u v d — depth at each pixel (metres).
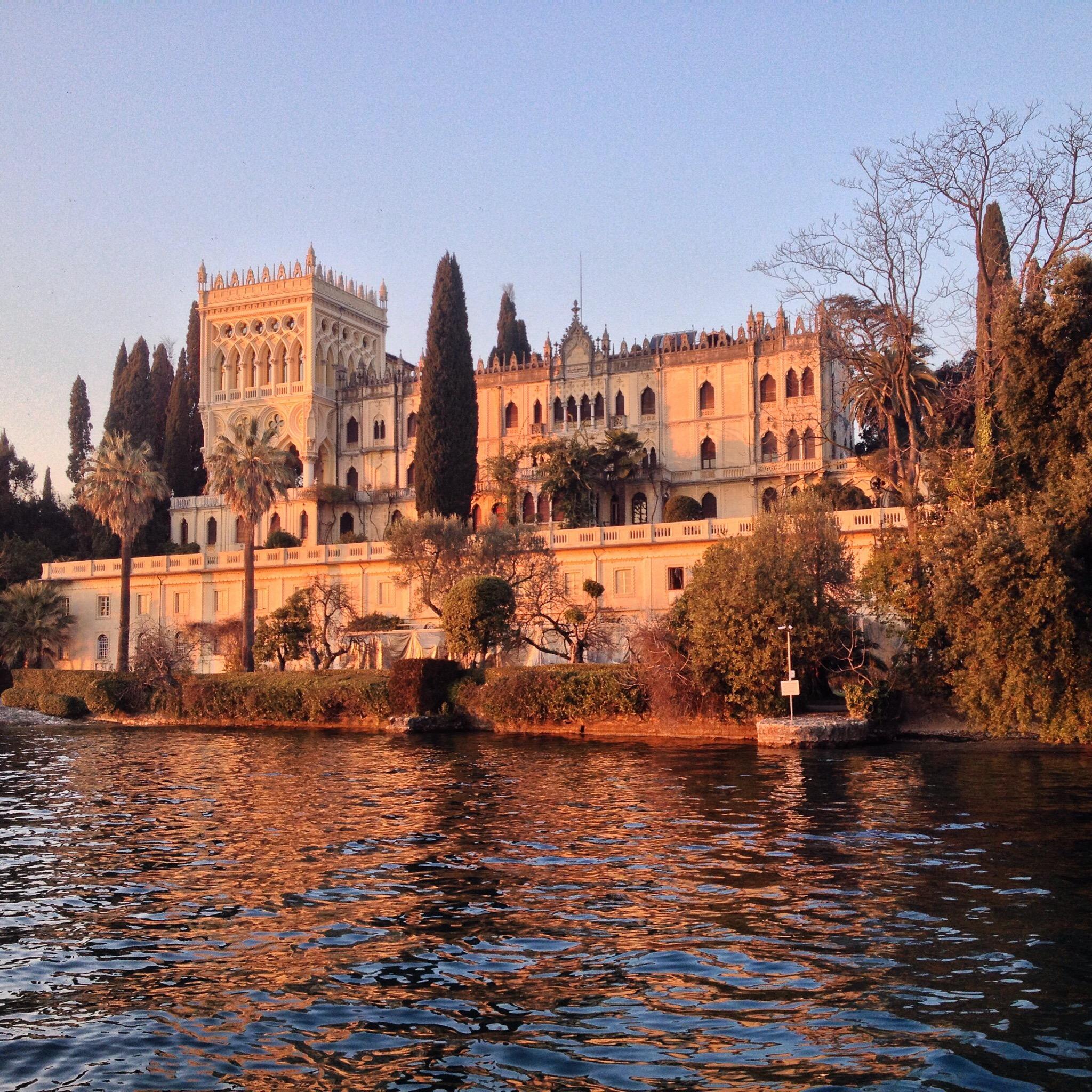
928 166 53.34
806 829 25.38
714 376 92.69
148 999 14.34
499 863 22.23
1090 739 40.34
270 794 32.72
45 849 24.31
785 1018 13.28
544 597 69.19
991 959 15.34
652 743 47.47
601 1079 11.73
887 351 57.62
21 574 91.69
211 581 82.50
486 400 100.75
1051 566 39.47
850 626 49.81
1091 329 43.25
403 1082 11.74
